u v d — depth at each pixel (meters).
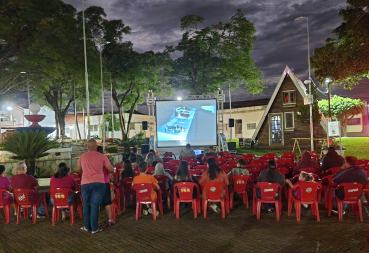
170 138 17.84
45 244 5.04
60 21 18.53
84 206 5.51
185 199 6.16
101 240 5.12
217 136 18.02
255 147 25.56
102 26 26.48
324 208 6.59
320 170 8.59
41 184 11.19
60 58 18.86
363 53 14.24
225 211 6.59
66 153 13.62
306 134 22.84
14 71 18.78
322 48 17.19
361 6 13.59
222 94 18.36
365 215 5.97
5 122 46.09
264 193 5.87
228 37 25.62
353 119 47.22
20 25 16.80
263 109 36.84
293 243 4.67
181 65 27.36
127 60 27.84
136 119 50.75
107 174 5.82
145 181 6.20
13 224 6.18
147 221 6.08
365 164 8.55
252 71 26.80
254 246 4.62
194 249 4.59
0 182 6.39
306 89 21.08
